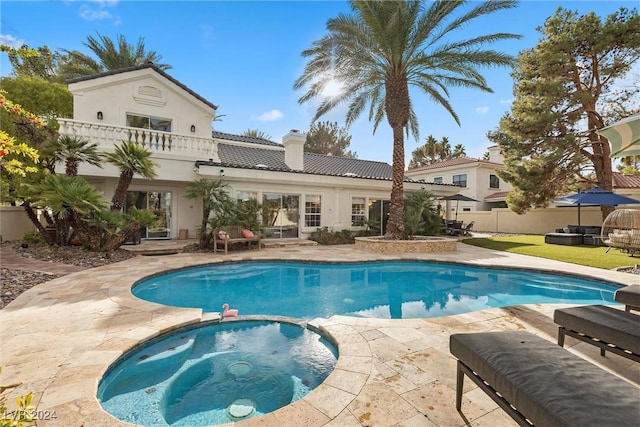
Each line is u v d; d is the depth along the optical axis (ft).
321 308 23.65
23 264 29.30
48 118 47.01
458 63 43.04
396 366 11.96
